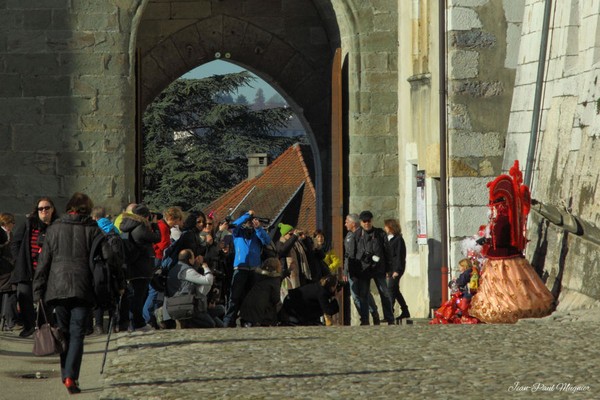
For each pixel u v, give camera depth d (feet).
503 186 90.02
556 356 61.62
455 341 70.13
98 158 129.08
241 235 100.78
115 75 129.18
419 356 63.67
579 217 93.91
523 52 112.47
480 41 116.06
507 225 89.76
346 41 136.36
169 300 89.10
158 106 371.35
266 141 387.75
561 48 102.94
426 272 121.60
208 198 362.53
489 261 90.43
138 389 56.08
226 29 164.76
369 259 111.45
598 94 93.50
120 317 91.45
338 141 133.90
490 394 50.60
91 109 128.98
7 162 128.36
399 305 131.44
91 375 70.18
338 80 133.90
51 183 128.47
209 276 90.12
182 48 164.45
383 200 135.54
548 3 105.81
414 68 125.29
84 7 128.98
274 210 332.60
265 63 165.27
